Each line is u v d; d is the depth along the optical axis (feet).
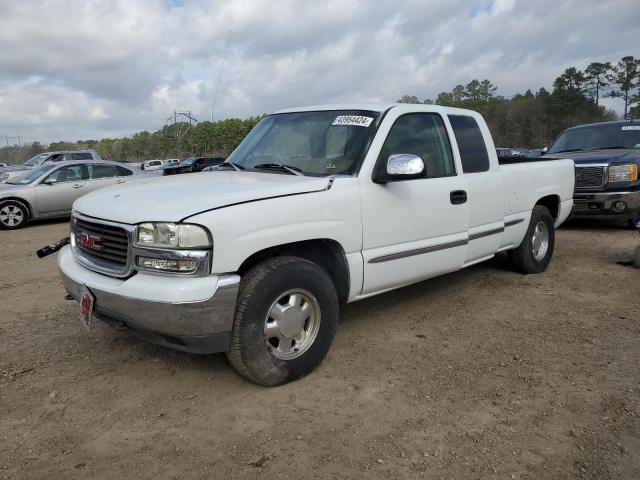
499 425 9.85
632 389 11.18
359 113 14.01
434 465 8.68
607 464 8.70
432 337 14.23
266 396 10.96
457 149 15.56
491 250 17.33
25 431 9.66
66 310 16.84
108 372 12.09
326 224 11.74
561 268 21.56
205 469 8.57
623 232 30.22
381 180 12.89
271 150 14.62
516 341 13.91
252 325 10.54
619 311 16.19
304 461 8.77
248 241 10.33
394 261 13.46
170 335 10.14
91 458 8.86
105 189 13.04
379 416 10.16
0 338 14.32
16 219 38.45
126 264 10.46
